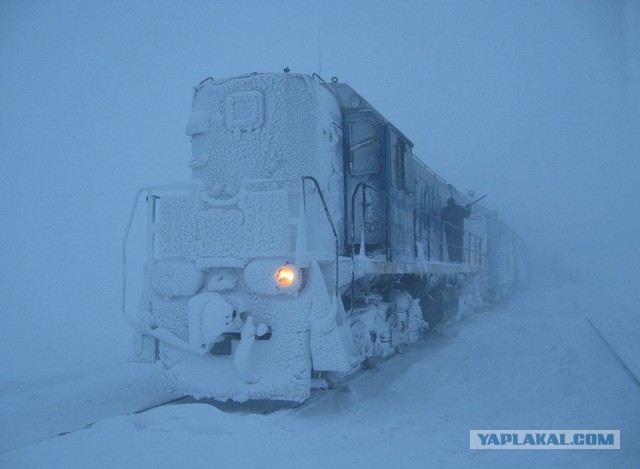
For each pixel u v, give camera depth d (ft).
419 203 33.55
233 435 14.67
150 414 16.17
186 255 18.88
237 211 18.44
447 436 15.14
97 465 12.39
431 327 34.42
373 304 23.43
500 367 25.59
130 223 20.07
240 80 20.66
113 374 26.11
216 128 20.66
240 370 17.52
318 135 21.27
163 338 18.94
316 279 17.98
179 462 12.57
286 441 14.39
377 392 20.76
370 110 24.12
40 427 16.89
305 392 17.60
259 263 17.84
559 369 24.75
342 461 12.80
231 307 17.95
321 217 20.63
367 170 23.99
